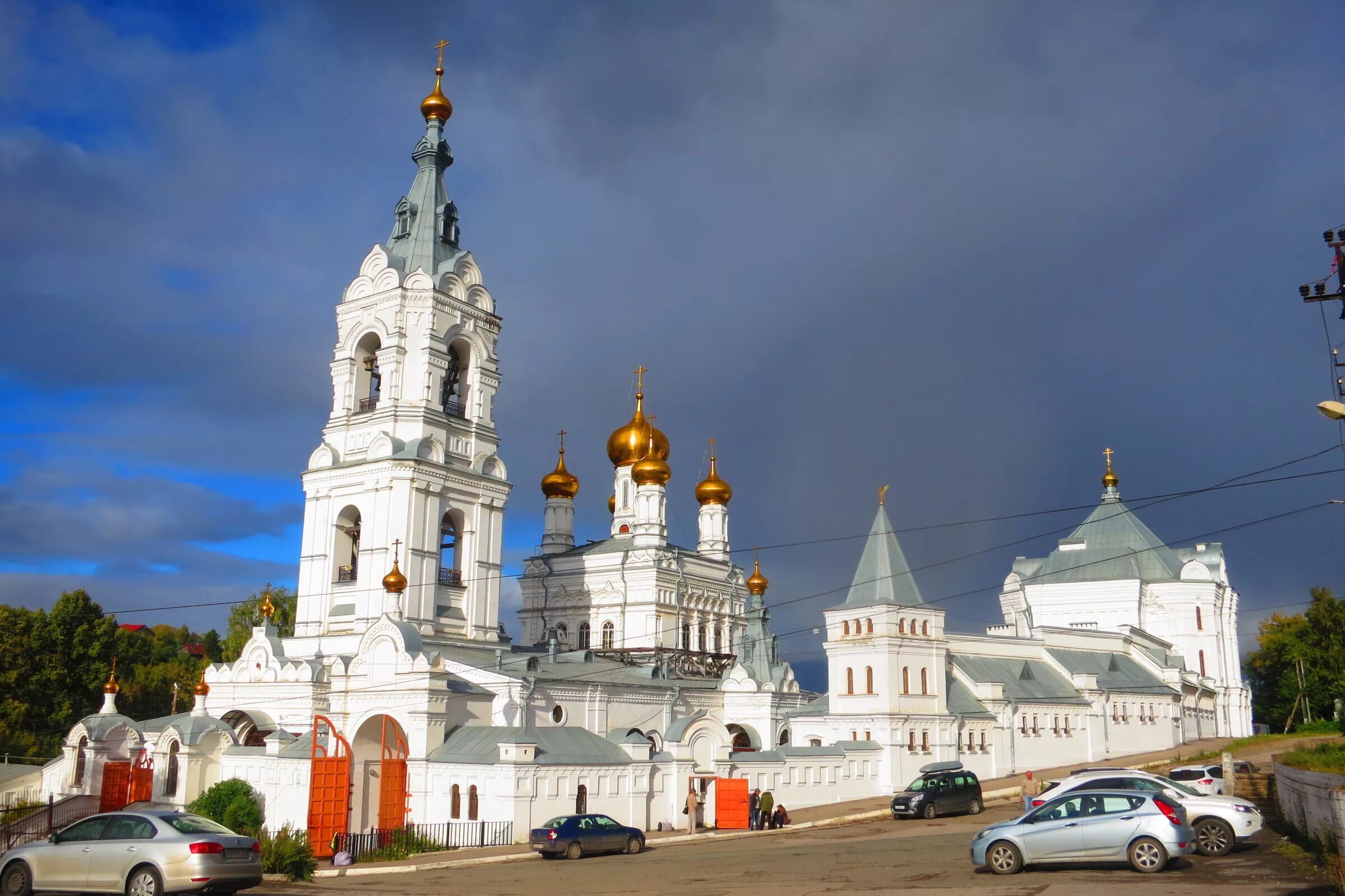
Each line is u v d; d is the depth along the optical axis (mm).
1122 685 100812
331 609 80562
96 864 30109
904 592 83625
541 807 63281
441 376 83438
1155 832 33438
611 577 104500
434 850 59500
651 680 87250
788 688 94250
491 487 84438
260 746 76188
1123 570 118375
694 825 64688
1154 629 117562
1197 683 110375
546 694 75438
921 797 64625
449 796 65562
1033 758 89938
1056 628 103438
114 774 77312
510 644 87812
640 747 69250
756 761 73000
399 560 77500
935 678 84312
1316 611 86000
